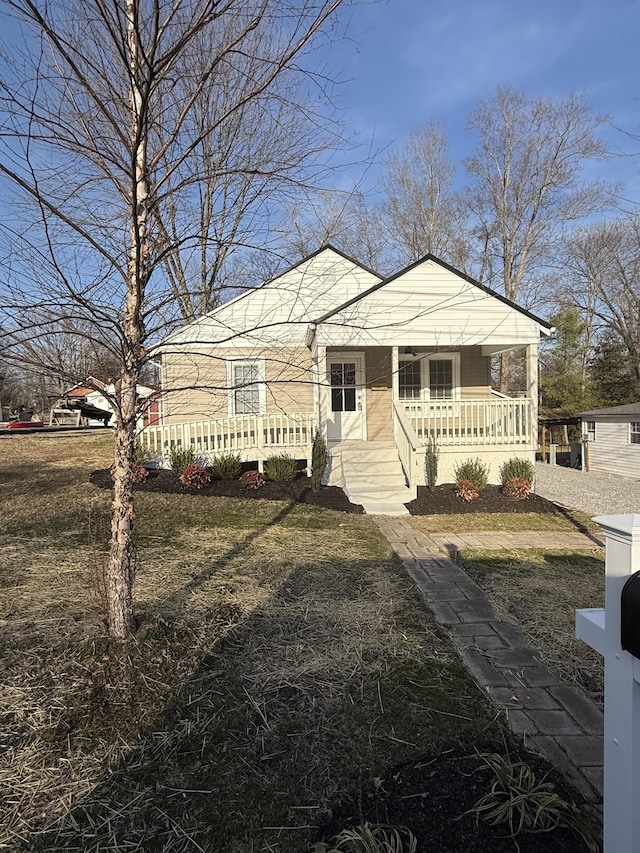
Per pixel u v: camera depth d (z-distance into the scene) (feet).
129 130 9.77
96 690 9.51
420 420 35.35
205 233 11.53
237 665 10.68
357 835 6.15
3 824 6.63
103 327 9.16
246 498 29.86
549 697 9.64
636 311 85.97
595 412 55.83
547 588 16.22
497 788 7.02
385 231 83.76
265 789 7.25
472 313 33.94
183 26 9.15
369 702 9.42
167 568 16.81
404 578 16.85
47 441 57.16
